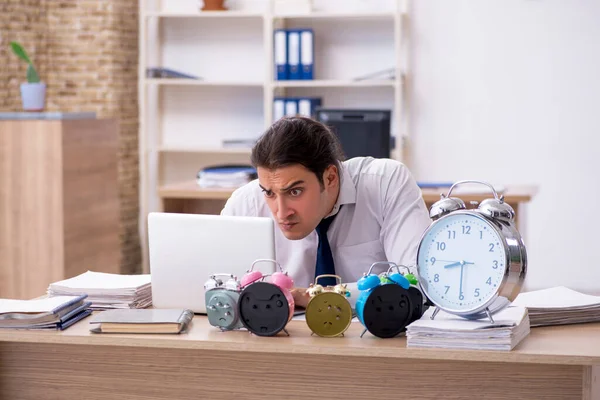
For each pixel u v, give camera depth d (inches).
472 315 80.3
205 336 82.4
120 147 266.7
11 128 198.5
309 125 91.4
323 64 268.8
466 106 262.7
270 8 257.0
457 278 80.6
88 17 260.8
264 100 268.1
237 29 271.7
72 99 264.1
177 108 277.1
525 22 258.1
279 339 80.7
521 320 79.3
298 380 89.8
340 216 107.0
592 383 82.0
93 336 83.0
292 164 87.0
